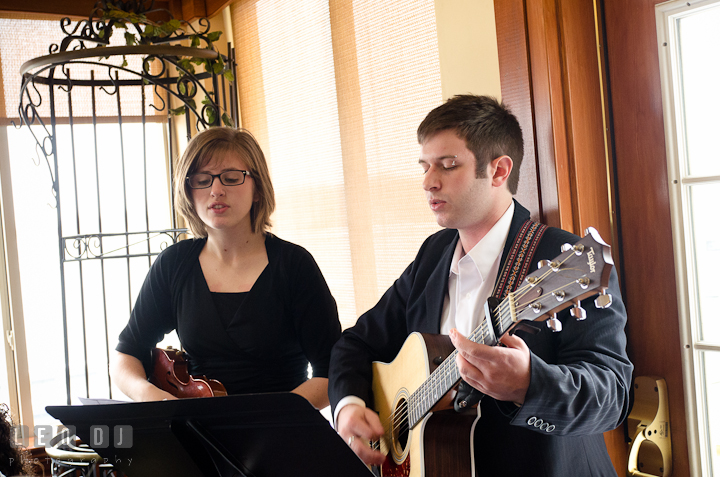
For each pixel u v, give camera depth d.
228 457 1.11
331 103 2.68
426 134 1.29
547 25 1.61
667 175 1.60
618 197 1.70
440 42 2.01
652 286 1.65
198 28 3.30
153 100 3.54
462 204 1.27
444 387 1.15
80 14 3.07
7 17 3.19
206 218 1.64
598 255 0.85
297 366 1.74
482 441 1.21
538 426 1.03
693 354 1.59
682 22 1.57
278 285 1.66
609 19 1.68
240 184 1.62
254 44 3.19
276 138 3.11
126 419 1.10
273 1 3.00
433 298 1.40
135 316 1.79
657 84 1.59
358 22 2.45
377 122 2.38
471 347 0.96
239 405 1.02
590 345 1.11
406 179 2.26
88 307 3.44
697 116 1.56
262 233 1.73
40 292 3.33
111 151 3.48
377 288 2.47
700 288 1.59
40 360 3.34
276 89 3.06
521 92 1.67
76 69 3.36
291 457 1.06
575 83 1.63
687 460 1.61
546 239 1.25
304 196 2.93
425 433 1.19
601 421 1.06
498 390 0.99
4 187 3.23
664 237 1.62
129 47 1.95
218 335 1.66
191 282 1.72
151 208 3.60
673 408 1.63
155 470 1.18
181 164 1.66
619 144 1.69
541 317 0.96
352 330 1.62
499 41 1.73
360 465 1.02
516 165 1.32
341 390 1.48
